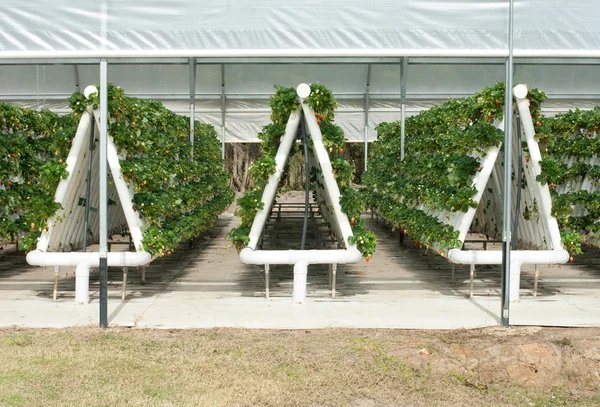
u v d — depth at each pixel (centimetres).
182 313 666
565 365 505
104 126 603
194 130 1152
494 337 568
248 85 1575
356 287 820
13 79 1497
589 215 909
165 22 623
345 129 1619
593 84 1480
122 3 615
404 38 629
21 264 1014
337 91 1587
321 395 445
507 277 605
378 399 443
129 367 491
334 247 1053
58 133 750
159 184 799
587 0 625
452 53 624
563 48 629
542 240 777
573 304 711
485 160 748
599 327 607
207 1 622
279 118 742
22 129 990
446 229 762
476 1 624
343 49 629
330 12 629
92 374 475
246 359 511
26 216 715
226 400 430
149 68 1538
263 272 939
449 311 675
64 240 793
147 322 627
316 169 872
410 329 604
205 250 1177
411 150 1112
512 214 862
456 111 891
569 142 979
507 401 451
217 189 1358
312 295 766
